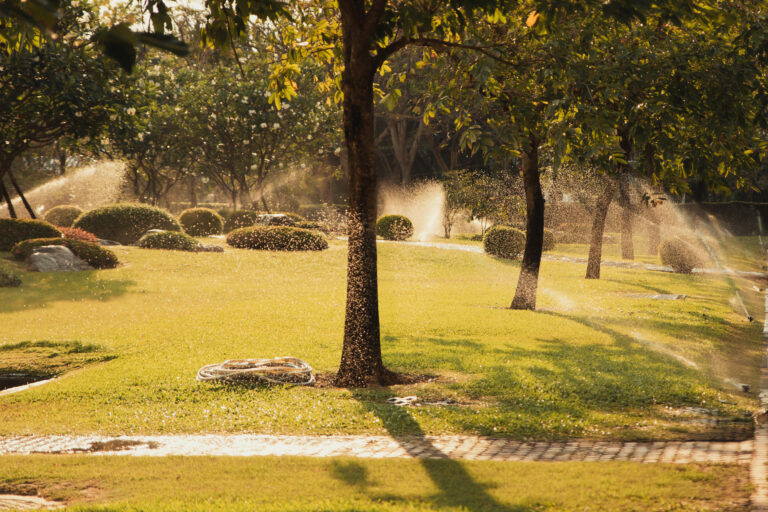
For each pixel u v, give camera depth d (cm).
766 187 4738
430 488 492
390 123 4884
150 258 2480
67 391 889
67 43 2044
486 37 1095
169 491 498
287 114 3875
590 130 986
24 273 2102
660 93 1074
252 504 448
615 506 437
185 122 3912
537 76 988
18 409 820
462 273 2586
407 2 825
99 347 1202
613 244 3838
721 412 766
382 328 1396
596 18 1127
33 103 2316
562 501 448
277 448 643
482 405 807
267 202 5100
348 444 654
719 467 532
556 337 1307
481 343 1236
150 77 3753
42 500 492
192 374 979
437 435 684
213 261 2516
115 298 1823
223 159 4116
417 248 3114
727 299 1983
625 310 1694
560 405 795
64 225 3706
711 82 1044
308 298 1870
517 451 619
